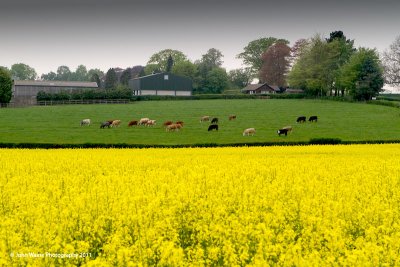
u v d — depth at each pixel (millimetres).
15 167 25828
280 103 103875
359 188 18422
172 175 21938
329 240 11219
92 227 13188
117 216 13633
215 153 36969
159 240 11047
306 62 123500
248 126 68438
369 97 108812
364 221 13266
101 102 107750
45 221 13266
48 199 15953
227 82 171000
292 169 24469
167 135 59844
